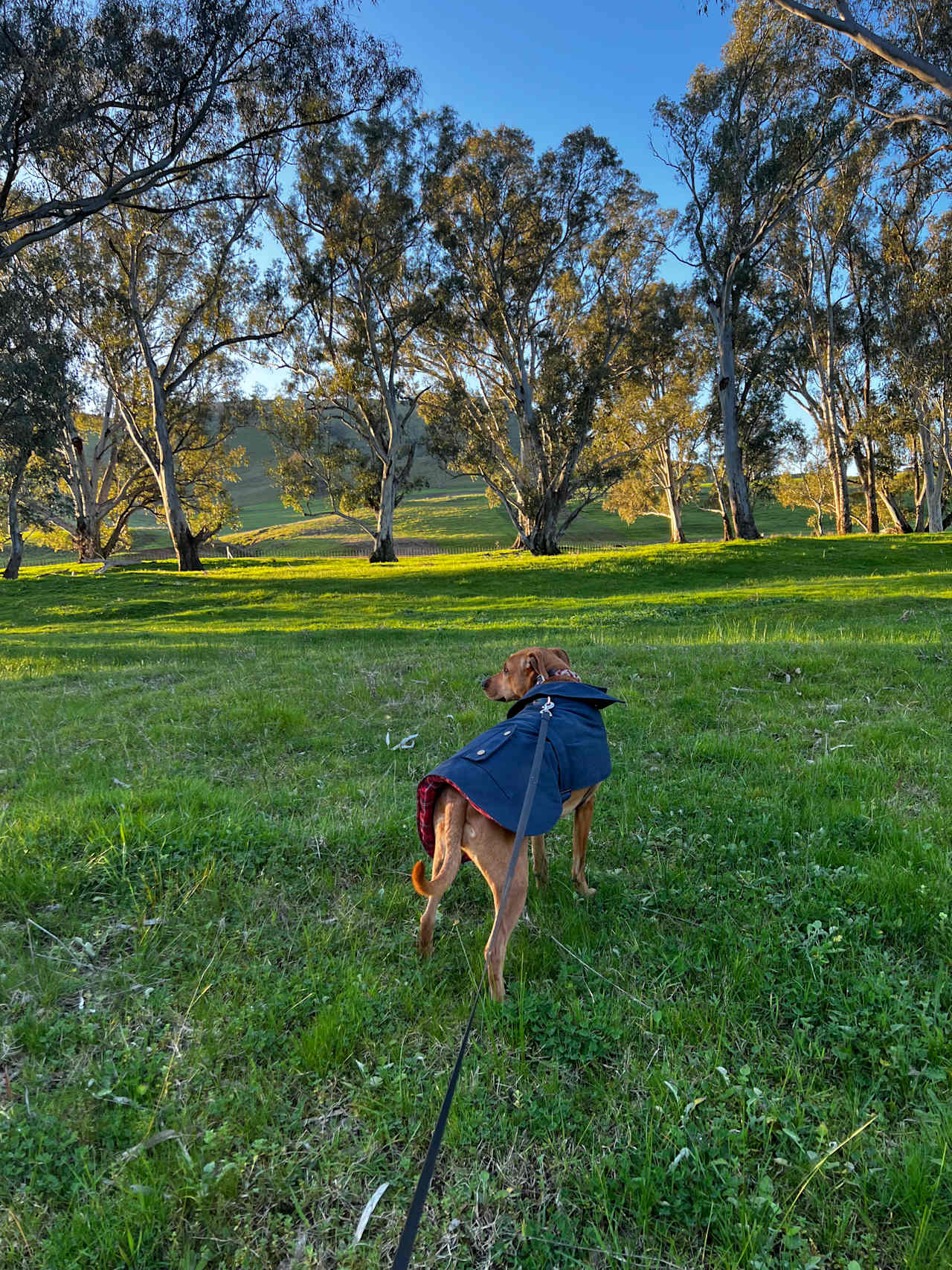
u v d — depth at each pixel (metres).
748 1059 3.14
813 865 4.55
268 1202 2.60
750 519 38.16
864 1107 2.85
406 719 8.26
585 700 4.48
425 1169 2.00
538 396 38.19
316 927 4.15
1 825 5.24
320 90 22.12
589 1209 2.53
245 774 6.80
